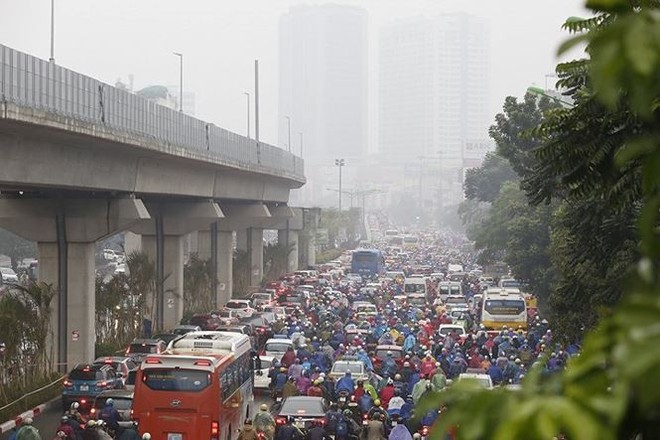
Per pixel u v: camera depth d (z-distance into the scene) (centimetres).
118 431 4156
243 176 11544
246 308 9738
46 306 6256
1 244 15625
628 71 466
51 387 6003
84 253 7262
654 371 399
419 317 8988
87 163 6669
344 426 4131
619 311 433
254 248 14500
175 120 8619
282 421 4138
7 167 5591
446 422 462
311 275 14488
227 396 4209
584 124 2183
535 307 10088
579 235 3381
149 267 8488
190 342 4494
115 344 7819
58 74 5919
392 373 5659
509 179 15012
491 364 5853
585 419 417
